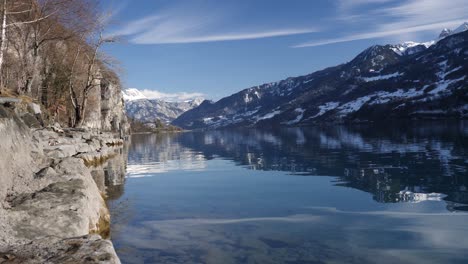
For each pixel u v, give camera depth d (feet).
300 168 64.49
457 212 29.22
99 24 100.89
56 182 27.40
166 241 24.41
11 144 26.71
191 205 36.40
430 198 34.73
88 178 31.30
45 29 90.53
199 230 27.02
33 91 103.45
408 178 46.78
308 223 28.04
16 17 83.61
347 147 108.06
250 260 20.53
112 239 25.11
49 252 14.89
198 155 106.83
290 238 24.39
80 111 110.32
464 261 19.52
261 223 28.53
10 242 17.11
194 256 21.43
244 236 25.14
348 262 19.89
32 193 24.49
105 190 46.73
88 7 95.20
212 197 40.75
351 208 32.42
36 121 56.70
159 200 39.42
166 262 20.58
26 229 19.24
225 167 72.69
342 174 54.29
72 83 111.96
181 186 49.70
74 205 23.20
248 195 41.37
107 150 95.71
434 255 20.48
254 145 145.79
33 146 31.81
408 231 24.98
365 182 46.03
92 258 14.15
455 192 36.86
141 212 33.40
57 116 117.19
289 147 121.90
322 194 39.83
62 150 51.21
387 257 20.43
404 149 90.02
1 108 27.89
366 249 21.79
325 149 104.68
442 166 55.98
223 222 29.19
